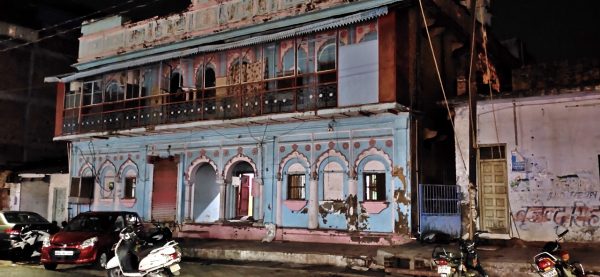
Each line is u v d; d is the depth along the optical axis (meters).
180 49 18.73
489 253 11.34
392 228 14.27
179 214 18.56
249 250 13.99
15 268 12.75
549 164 12.72
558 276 7.80
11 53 26.56
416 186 14.48
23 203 24.02
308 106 15.45
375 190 14.88
